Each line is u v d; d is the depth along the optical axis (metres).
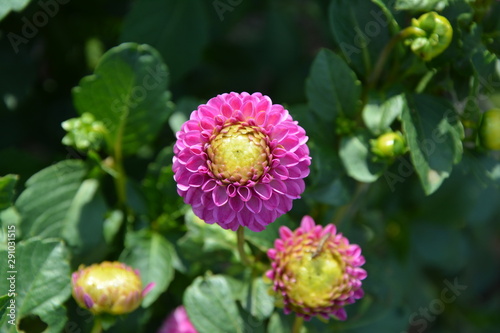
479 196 0.70
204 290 0.54
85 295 0.50
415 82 0.55
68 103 0.66
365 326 0.58
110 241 0.58
